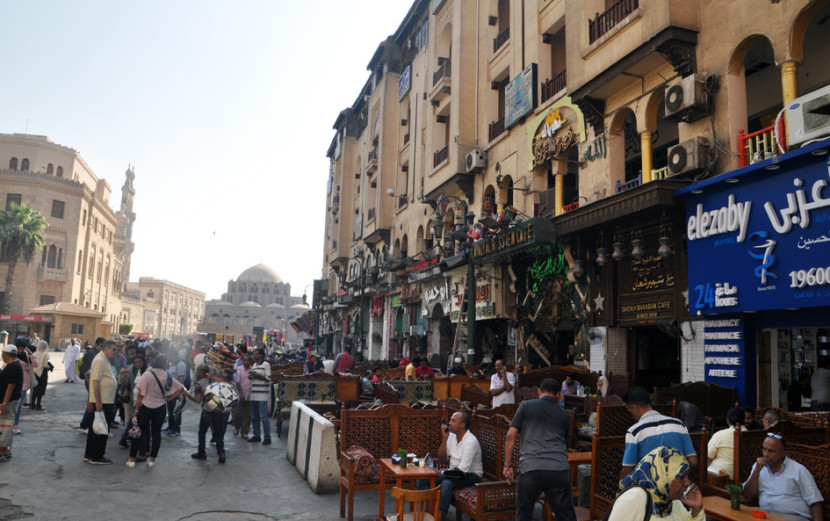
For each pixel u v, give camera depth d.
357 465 6.28
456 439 6.53
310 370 19.34
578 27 13.85
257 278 157.50
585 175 14.38
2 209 58.69
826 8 10.89
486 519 5.41
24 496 6.55
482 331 19.86
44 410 13.66
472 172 20.34
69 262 63.34
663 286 11.94
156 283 117.50
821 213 8.13
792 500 4.88
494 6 20.73
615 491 5.55
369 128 35.31
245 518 6.11
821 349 10.38
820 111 8.10
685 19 10.99
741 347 9.79
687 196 10.46
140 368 9.09
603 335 13.41
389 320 29.58
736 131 10.21
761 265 8.96
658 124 15.20
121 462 8.57
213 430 9.02
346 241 39.41
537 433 5.01
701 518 3.20
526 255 16.36
